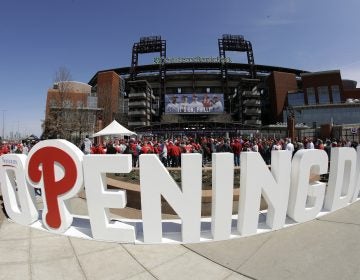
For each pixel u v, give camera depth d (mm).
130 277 3828
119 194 5027
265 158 16000
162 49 103375
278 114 87938
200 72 102375
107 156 5020
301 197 5824
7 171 6191
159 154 15352
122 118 74250
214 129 37719
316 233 5207
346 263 4027
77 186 5227
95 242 5055
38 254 4531
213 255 4500
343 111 73312
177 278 3805
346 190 7051
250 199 5234
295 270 3936
